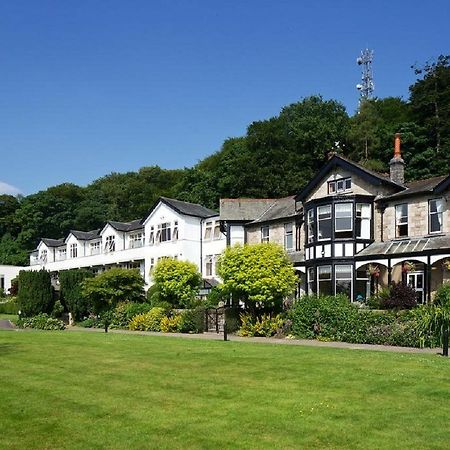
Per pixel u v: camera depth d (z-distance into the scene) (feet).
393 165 111.65
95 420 32.58
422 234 98.68
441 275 94.48
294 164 204.03
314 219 111.86
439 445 28.14
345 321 78.43
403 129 187.73
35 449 27.73
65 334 89.15
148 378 44.83
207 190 223.10
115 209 291.79
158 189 295.69
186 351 61.16
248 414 33.50
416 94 197.26
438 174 173.47
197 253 160.25
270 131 213.87
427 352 62.03
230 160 218.79
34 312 130.93
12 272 250.37
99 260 196.65
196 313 102.58
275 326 88.12
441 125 181.68
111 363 52.80
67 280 134.51
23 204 298.97
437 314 68.44
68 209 296.92
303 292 118.42
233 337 87.81
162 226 166.71
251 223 134.00
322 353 58.59
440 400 36.81
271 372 46.65
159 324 107.76
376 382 41.98
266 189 201.46
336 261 106.52
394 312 75.87
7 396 38.63
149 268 169.27
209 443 28.43
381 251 100.94
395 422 31.89
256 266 92.12
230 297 109.81
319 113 221.87
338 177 113.29
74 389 40.81
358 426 31.17
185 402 36.60
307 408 34.78
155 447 27.91
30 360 55.31
